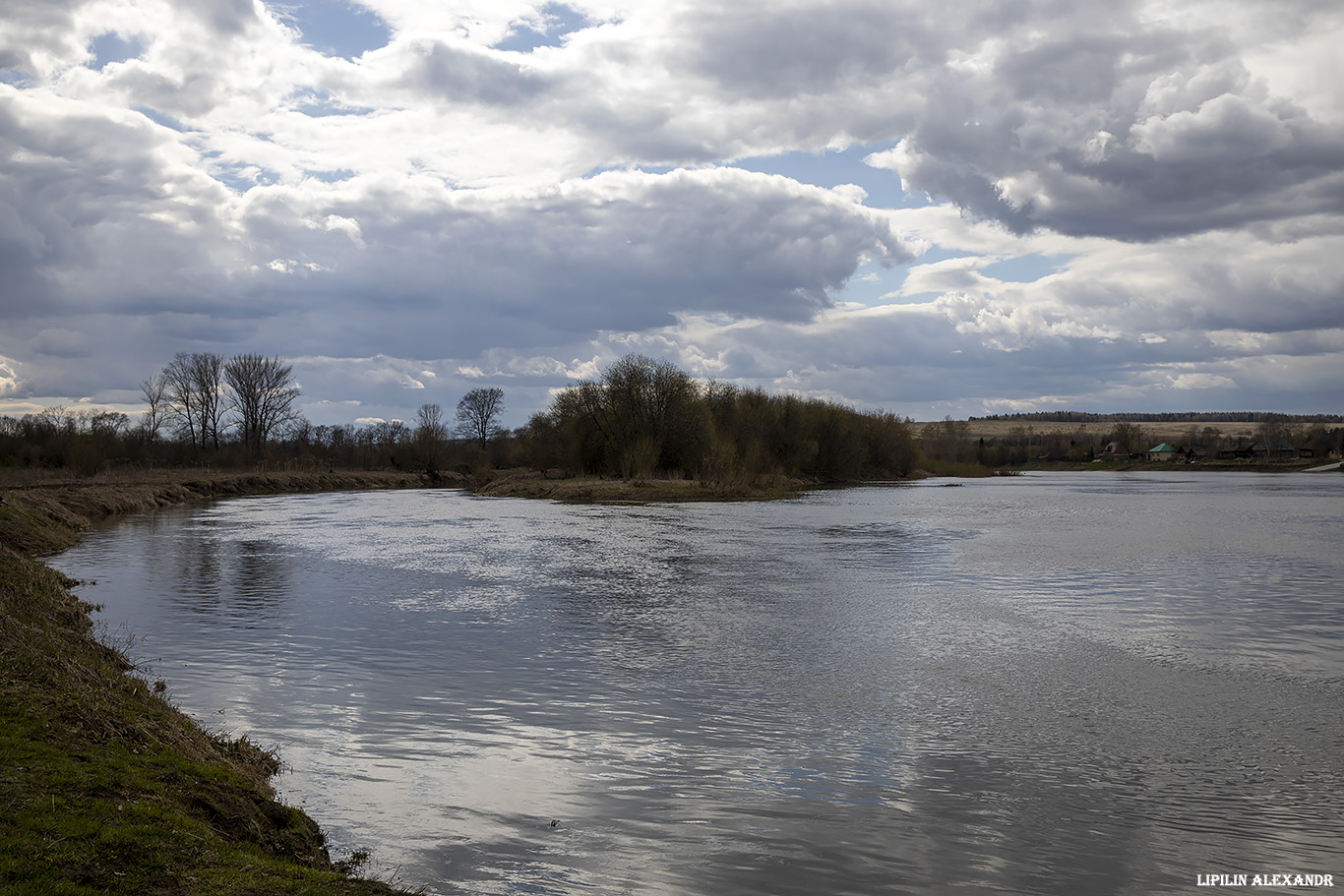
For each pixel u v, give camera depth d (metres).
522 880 9.04
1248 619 23.94
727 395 101.88
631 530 48.97
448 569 32.81
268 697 15.88
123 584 28.72
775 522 54.66
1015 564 35.16
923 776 12.30
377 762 12.62
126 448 101.50
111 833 7.91
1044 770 12.58
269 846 9.15
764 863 9.57
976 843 10.16
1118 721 14.91
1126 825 10.73
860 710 15.42
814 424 115.94
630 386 90.75
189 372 111.50
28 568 23.73
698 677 17.64
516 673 17.86
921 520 56.75
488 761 12.73
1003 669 18.41
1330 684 17.31
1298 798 11.62
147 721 11.72
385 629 21.97
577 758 12.88
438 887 8.84
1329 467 184.25
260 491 90.94
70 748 9.75
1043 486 121.06
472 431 164.12
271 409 115.88
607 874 9.23
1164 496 92.56
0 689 10.96
